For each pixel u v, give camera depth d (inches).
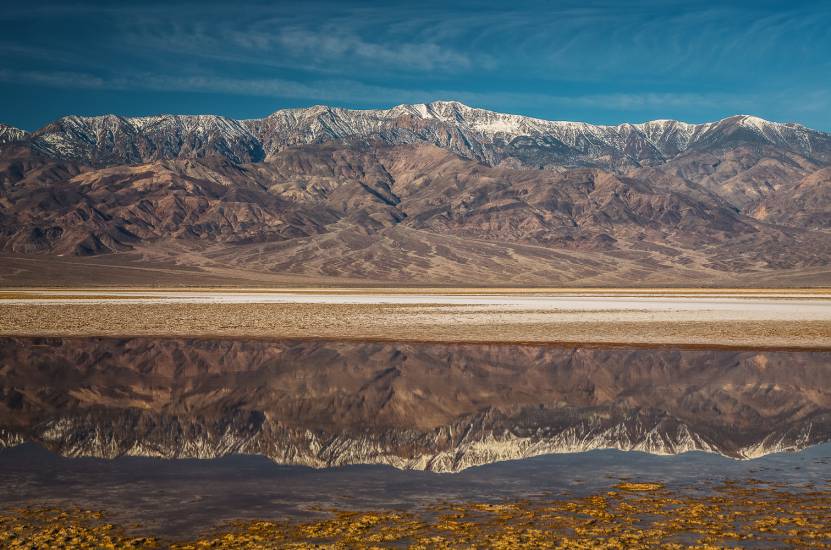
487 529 443.8
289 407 896.9
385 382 1099.3
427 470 585.6
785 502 491.2
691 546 418.0
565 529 443.8
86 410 876.0
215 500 501.7
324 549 415.2
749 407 896.3
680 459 621.6
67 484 541.0
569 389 1038.4
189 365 1290.6
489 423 795.4
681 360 1352.1
